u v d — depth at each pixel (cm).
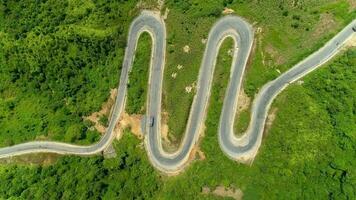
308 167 9600
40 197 11438
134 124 11544
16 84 12562
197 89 11106
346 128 9600
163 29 11675
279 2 11050
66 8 12338
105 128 11806
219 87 10900
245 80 10750
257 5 11106
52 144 11988
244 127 10488
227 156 10469
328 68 10431
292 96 10238
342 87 10012
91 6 12162
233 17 11100
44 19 12369
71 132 11850
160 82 11538
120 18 11981
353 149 9456
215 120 10750
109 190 11188
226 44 11025
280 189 9712
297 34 10788
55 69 12169
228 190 10131
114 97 11850
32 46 12294
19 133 12269
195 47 11250
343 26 10669
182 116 11038
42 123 12131
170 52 11456
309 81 10362
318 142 9644
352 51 10412
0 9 12675
